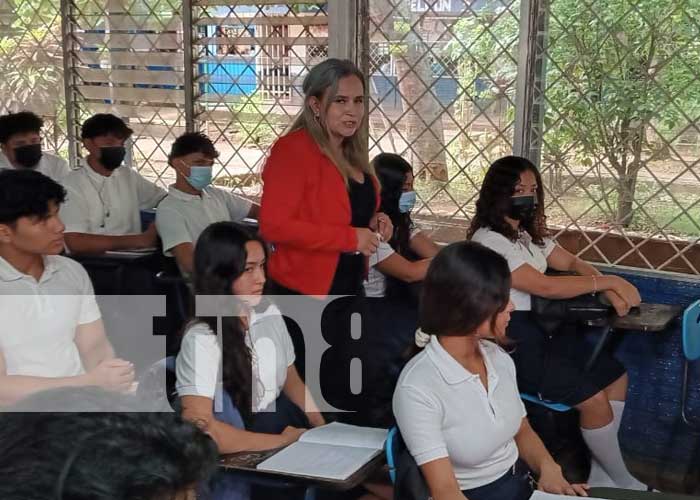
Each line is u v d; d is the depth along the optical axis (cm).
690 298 346
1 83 527
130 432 68
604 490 217
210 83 456
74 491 63
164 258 399
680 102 345
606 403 299
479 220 317
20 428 67
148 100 477
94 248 403
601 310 301
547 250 337
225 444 216
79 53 495
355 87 276
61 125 514
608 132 362
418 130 397
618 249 370
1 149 431
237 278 230
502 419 214
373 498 257
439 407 207
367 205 295
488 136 380
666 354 357
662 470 356
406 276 320
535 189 313
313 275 284
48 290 256
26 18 511
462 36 378
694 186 348
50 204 248
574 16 359
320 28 412
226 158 459
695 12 334
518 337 299
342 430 232
